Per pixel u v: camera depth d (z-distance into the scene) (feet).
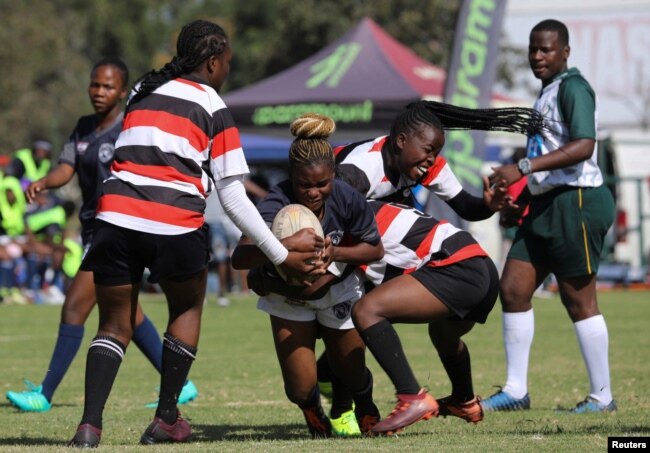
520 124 75.00
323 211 65.36
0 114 526.57
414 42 430.61
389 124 208.44
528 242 88.12
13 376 112.68
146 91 64.59
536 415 81.97
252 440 67.05
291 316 67.77
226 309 207.62
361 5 448.24
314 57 228.22
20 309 207.41
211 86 66.49
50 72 598.34
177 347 66.64
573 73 85.61
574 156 82.28
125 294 64.23
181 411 86.74
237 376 111.45
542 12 440.86
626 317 175.11
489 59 199.11
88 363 63.77
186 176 63.31
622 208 289.12
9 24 526.98
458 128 74.79
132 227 62.23
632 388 96.48
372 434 66.03
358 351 68.54
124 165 63.41
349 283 67.77
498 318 186.09
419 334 153.99
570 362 119.65
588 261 85.30
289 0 463.42
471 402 74.49
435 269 65.87
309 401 69.10
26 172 223.10
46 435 72.49
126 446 62.75
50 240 226.58
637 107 436.35
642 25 436.35
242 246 65.00
